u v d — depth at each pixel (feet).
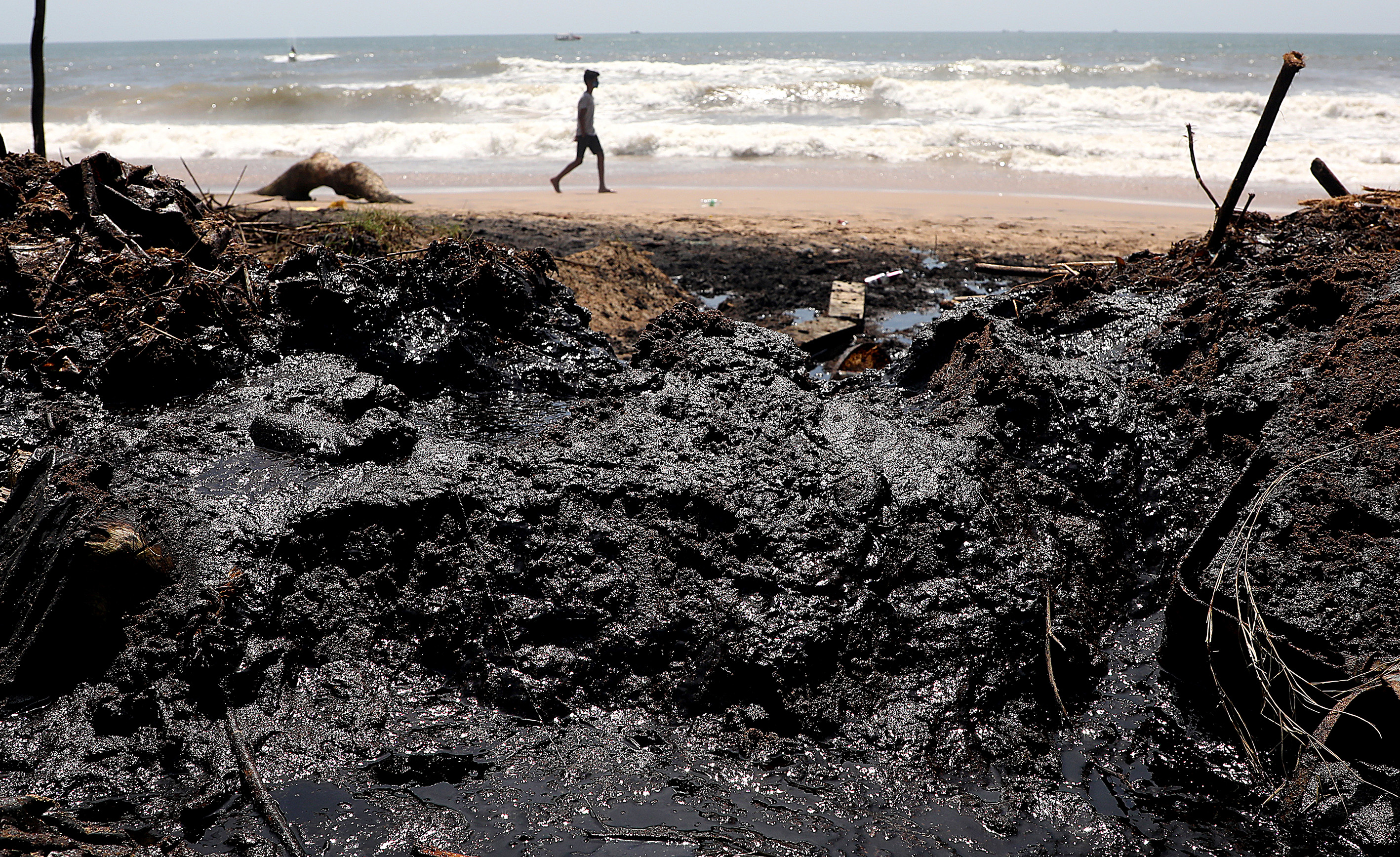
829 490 11.73
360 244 24.72
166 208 19.72
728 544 11.07
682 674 10.00
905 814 8.84
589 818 8.66
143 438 13.23
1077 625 10.80
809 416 13.76
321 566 10.88
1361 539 10.34
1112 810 9.04
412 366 15.98
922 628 10.45
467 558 10.85
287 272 17.47
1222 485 12.46
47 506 10.79
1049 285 19.25
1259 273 16.99
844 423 13.47
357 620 10.49
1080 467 13.25
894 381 17.26
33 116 25.40
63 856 7.98
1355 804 8.76
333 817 8.60
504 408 15.35
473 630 10.33
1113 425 13.50
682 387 14.80
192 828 8.51
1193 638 10.37
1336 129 70.03
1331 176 23.40
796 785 9.09
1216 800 9.16
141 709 9.47
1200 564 10.55
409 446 13.53
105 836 8.30
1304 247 17.95
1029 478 13.02
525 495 11.48
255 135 66.28
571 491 11.65
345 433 13.24
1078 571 11.69
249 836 8.41
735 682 9.87
